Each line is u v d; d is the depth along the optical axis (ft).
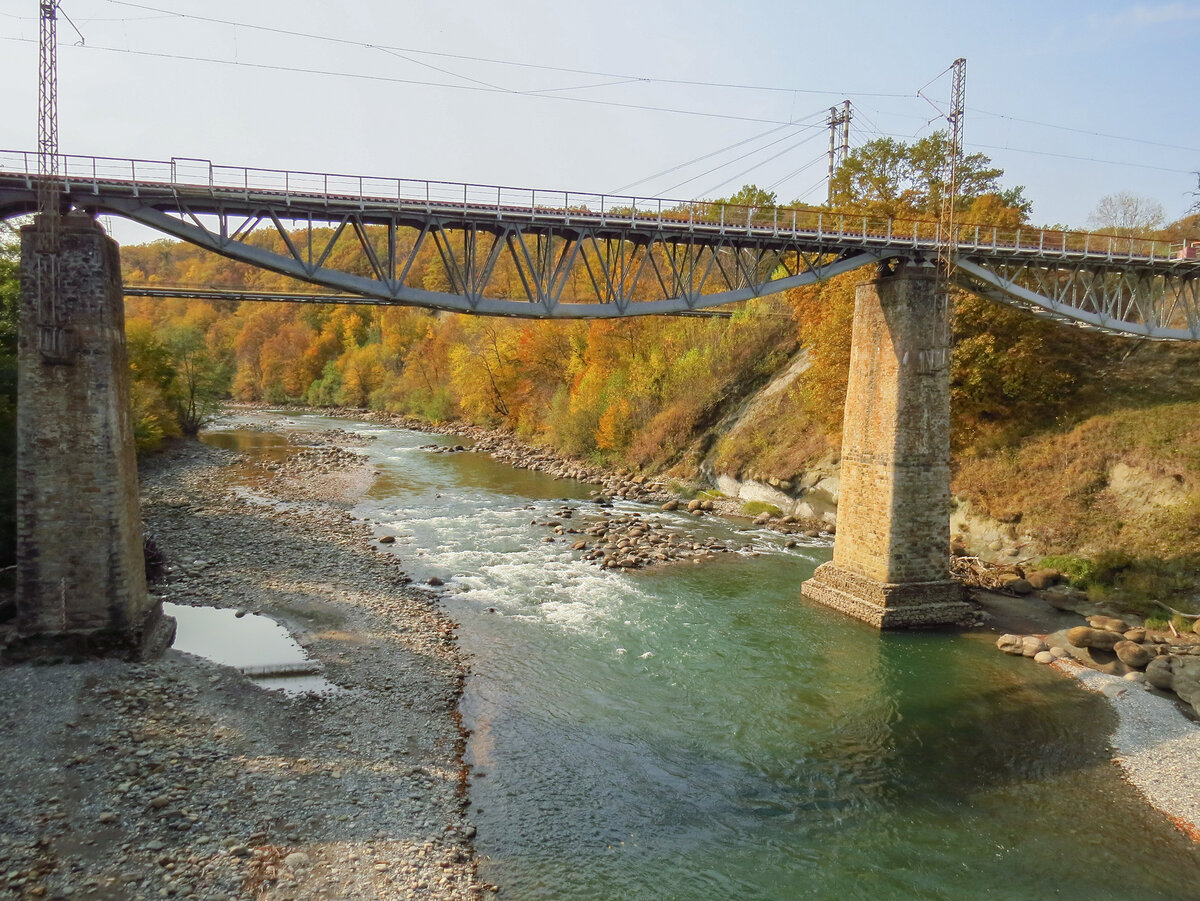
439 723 56.70
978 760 55.62
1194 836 46.73
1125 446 98.58
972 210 116.16
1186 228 180.55
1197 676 64.85
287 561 94.73
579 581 95.71
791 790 51.44
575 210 76.02
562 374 233.76
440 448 221.46
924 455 82.89
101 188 61.00
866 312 86.74
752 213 84.94
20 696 53.36
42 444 59.06
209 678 59.11
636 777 52.06
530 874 41.37
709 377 180.65
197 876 37.22
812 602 89.97
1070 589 89.66
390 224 71.05
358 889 37.78
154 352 181.57
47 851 38.01
